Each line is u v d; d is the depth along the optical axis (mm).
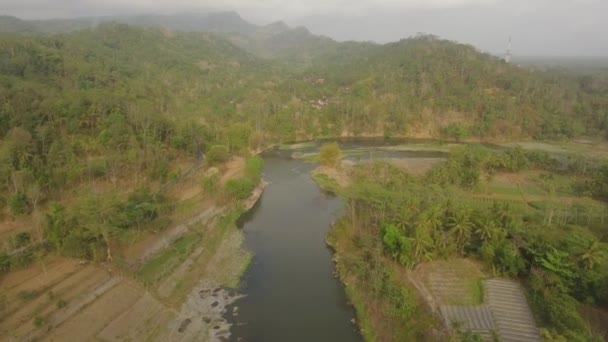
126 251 74188
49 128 103188
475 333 55562
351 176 133250
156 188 102688
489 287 66250
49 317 54688
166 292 66688
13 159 87125
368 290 66375
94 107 117500
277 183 131000
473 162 130375
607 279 60656
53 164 93250
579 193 117062
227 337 58406
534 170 137000
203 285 71250
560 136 194750
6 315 53969
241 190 108500
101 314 58250
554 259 64562
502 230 74062
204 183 106250
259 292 69938
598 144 187500
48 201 85375
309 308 65750
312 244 88188
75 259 68188
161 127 129500
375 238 78688
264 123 194375
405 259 70688
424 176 123312
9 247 67688
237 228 95688
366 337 58875
